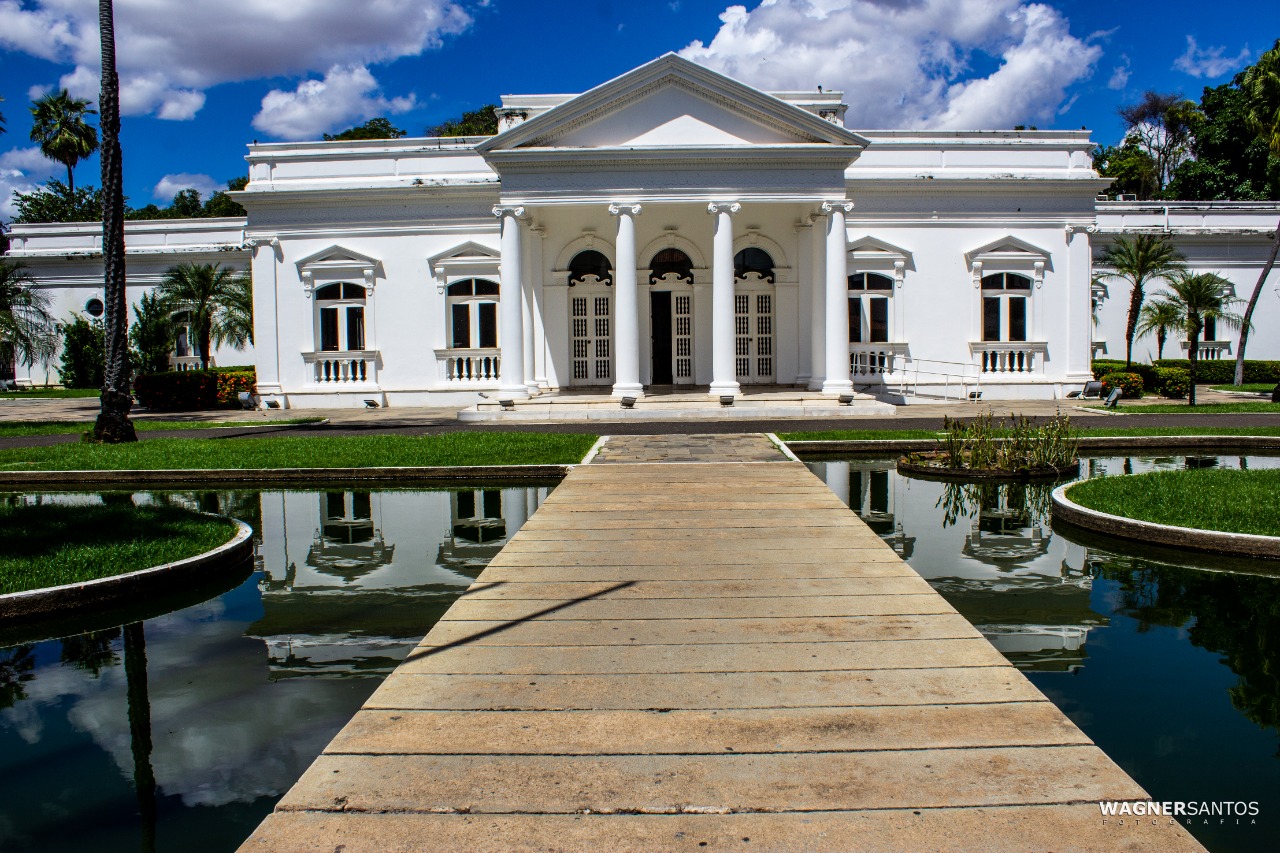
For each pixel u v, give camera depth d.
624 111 18.44
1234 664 4.48
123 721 3.99
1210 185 39.72
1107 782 2.96
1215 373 29.06
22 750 3.71
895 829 2.68
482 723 3.47
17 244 32.12
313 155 23.08
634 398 18.25
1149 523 7.10
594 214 21.72
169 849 2.91
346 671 4.54
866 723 3.42
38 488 11.04
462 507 9.34
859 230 22.72
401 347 23.05
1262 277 26.06
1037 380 22.95
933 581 6.10
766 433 14.52
